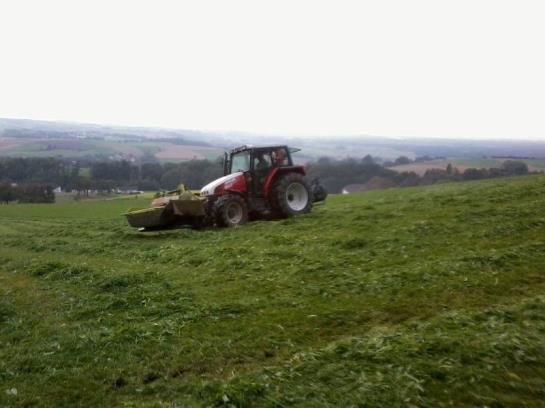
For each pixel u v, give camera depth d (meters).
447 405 3.69
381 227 10.43
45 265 9.43
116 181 66.75
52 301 7.24
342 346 4.67
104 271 8.65
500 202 11.84
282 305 6.26
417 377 4.01
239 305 6.25
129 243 12.12
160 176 67.06
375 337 4.81
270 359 4.77
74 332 5.72
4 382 4.55
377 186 53.97
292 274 7.57
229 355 4.88
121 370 4.67
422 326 5.00
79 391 4.34
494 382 3.91
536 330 4.66
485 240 8.41
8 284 8.66
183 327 5.66
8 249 13.87
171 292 7.09
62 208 37.06
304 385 4.03
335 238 9.59
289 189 14.45
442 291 6.13
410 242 8.76
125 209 34.16
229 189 13.70
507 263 6.86
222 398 3.87
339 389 3.93
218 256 9.23
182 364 4.75
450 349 4.37
